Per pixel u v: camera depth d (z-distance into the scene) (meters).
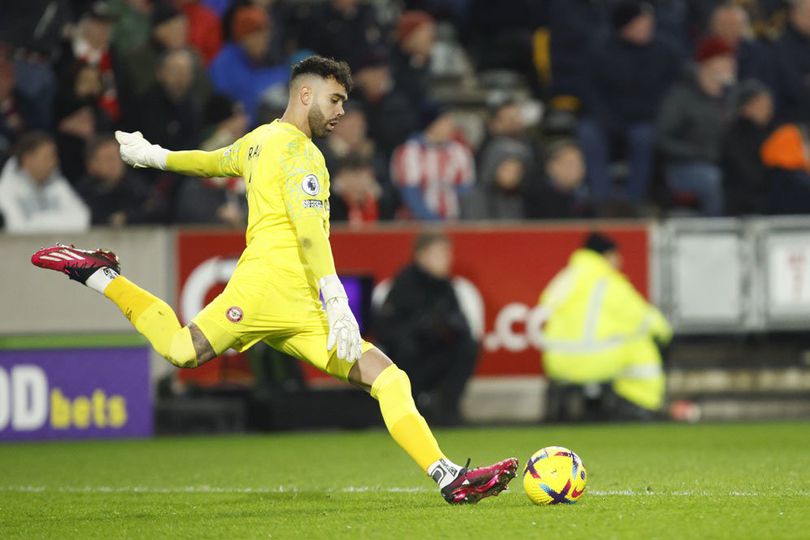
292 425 45.88
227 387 45.09
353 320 21.25
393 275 45.56
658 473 30.59
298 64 22.38
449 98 64.12
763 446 38.44
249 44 54.62
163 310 22.55
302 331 22.45
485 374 46.31
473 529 20.20
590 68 57.38
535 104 62.97
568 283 46.72
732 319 47.88
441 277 44.94
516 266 46.38
